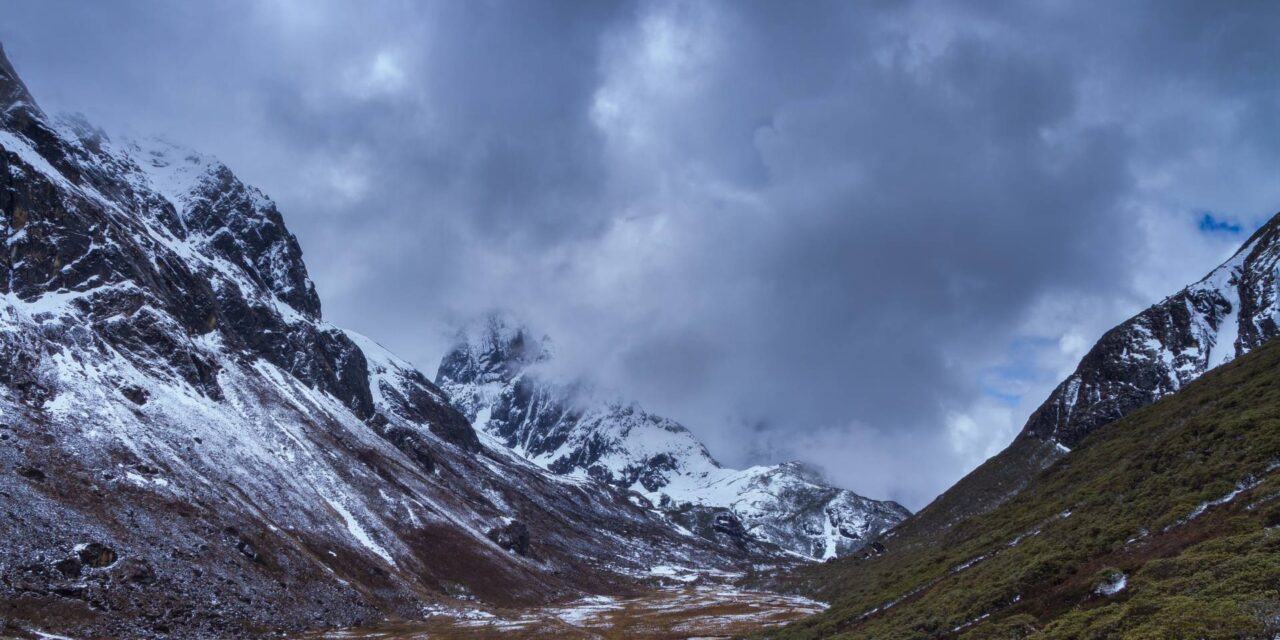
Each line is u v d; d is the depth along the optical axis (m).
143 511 110.50
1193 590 46.81
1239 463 62.72
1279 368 86.44
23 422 115.69
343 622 118.38
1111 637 46.28
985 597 67.00
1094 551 64.19
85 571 88.94
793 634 99.06
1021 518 100.69
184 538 110.19
